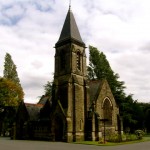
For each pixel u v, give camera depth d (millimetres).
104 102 48000
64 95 45031
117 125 49781
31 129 50062
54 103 45562
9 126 68688
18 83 72000
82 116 44500
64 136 41438
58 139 43375
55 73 48594
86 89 46562
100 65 65938
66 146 31312
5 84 64688
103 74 65000
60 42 48781
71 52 46594
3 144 34531
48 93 69438
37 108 54188
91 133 43125
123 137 41125
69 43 47344
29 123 50094
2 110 66625
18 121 53156
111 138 40156
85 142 38750
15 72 72750
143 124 78000
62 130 43406
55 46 49906
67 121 41625
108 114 48125
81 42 49031
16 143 36812
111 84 63875
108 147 29969
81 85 46406
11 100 64188
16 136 51906
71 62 46188
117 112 50656
